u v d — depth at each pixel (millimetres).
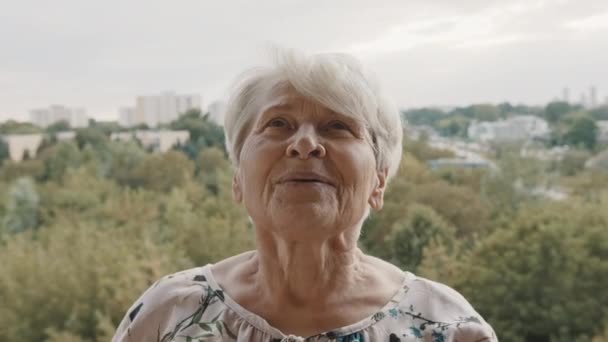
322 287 830
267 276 840
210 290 881
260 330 813
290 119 782
